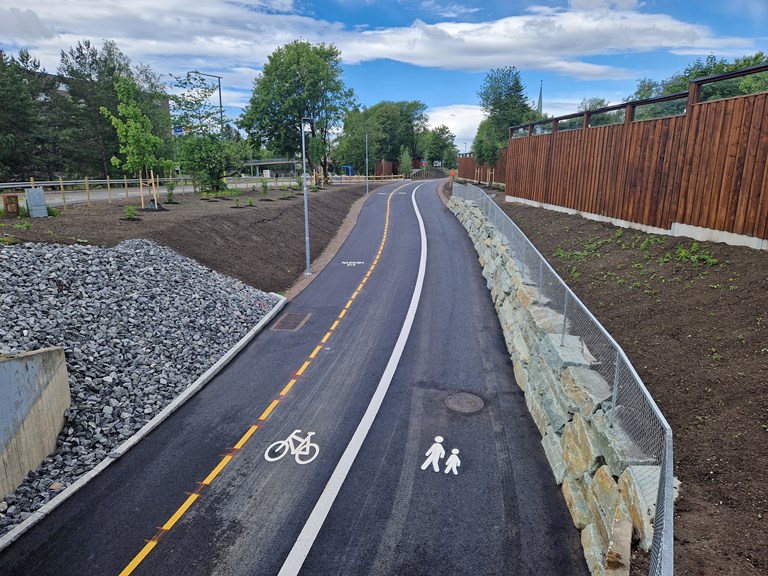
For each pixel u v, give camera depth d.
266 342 15.29
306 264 25.08
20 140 47.97
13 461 8.42
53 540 7.59
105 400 10.80
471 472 9.03
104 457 9.55
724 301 9.71
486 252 22.77
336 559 7.17
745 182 11.73
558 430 9.00
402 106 119.38
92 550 7.39
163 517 8.05
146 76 59.06
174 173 59.72
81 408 10.31
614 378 7.18
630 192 17.22
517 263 15.77
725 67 27.36
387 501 8.33
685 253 12.41
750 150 11.57
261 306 18.12
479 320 16.75
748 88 21.84
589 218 20.52
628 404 6.81
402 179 89.38
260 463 9.41
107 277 15.12
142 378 11.87
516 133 32.25
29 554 7.33
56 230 18.00
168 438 10.25
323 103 58.09
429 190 58.69
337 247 29.39
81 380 10.90
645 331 9.99
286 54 56.03
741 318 8.95
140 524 7.90
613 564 5.50
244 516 8.05
